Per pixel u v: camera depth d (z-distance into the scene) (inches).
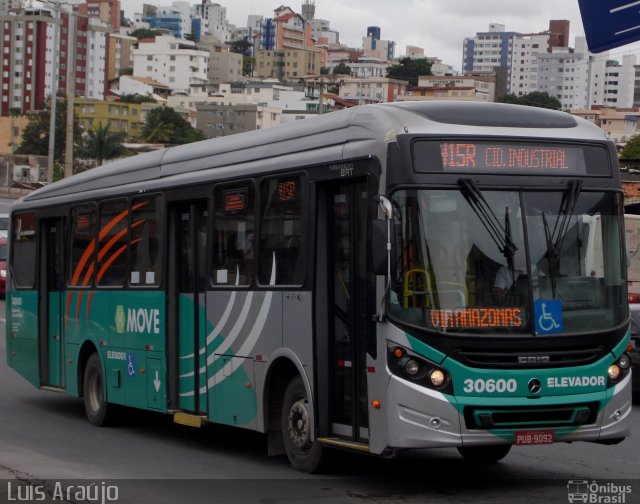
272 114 6968.5
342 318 396.2
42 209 665.6
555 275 364.5
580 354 364.2
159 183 525.0
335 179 391.5
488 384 353.4
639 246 1352.1
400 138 362.0
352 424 386.3
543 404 357.4
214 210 477.1
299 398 418.6
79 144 5610.2
